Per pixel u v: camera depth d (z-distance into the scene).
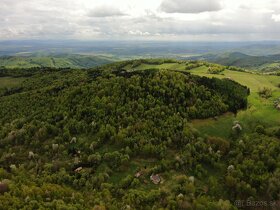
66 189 93.88
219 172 101.50
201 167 101.31
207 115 124.50
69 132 122.50
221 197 93.06
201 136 113.88
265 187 91.38
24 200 82.69
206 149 107.00
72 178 100.69
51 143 120.00
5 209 77.50
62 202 83.06
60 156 113.25
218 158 104.31
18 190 86.69
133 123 117.50
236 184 93.88
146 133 112.44
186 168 102.12
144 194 91.12
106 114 124.62
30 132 127.12
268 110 126.56
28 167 108.56
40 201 82.62
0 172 100.69
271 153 99.19
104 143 115.12
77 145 115.88
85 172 102.25
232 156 105.12
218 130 118.19
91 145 111.88
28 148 121.69
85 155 109.19
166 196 90.88
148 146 107.38
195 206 87.06
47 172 103.62
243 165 97.94
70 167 106.62
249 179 94.31
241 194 92.44
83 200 87.38
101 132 115.50
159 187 95.62
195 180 98.00
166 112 121.31
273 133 110.19
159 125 116.12
